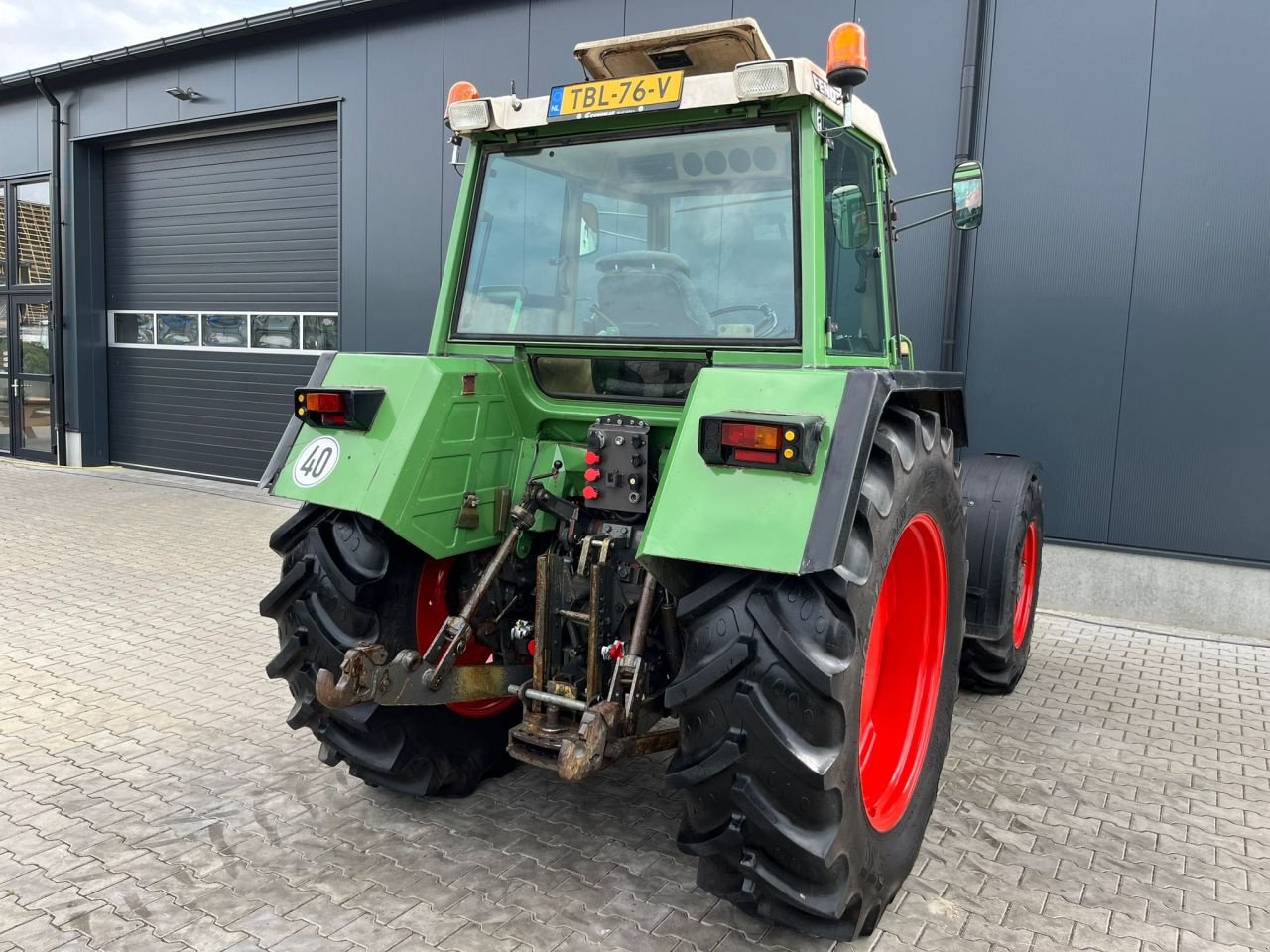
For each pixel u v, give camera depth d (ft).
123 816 10.17
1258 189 17.24
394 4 26.40
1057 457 19.38
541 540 9.98
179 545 24.02
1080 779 11.68
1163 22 17.74
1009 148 19.22
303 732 12.57
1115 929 8.54
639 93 9.11
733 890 7.75
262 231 32.07
